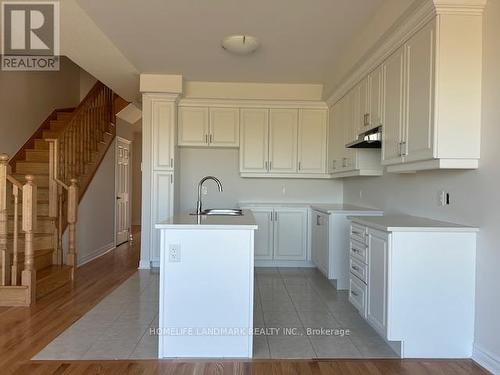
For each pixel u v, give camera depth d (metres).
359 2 2.97
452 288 2.48
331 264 4.19
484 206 2.38
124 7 3.09
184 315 2.50
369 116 3.59
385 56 3.17
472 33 2.39
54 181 4.49
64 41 3.82
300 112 5.39
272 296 3.92
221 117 5.34
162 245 2.50
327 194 5.71
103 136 6.34
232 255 2.51
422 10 2.49
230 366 2.39
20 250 4.32
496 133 2.27
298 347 2.68
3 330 2.94
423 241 2.49
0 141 5.12
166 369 2.34
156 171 5.04
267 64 4.50
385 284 2.55
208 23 3.38
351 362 2.45
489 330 2.33
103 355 2.52
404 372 2.32
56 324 3.07
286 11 3.15
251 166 5.37
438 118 2.39
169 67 4.62
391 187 3.85
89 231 5.71
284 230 5.28
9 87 5.30
